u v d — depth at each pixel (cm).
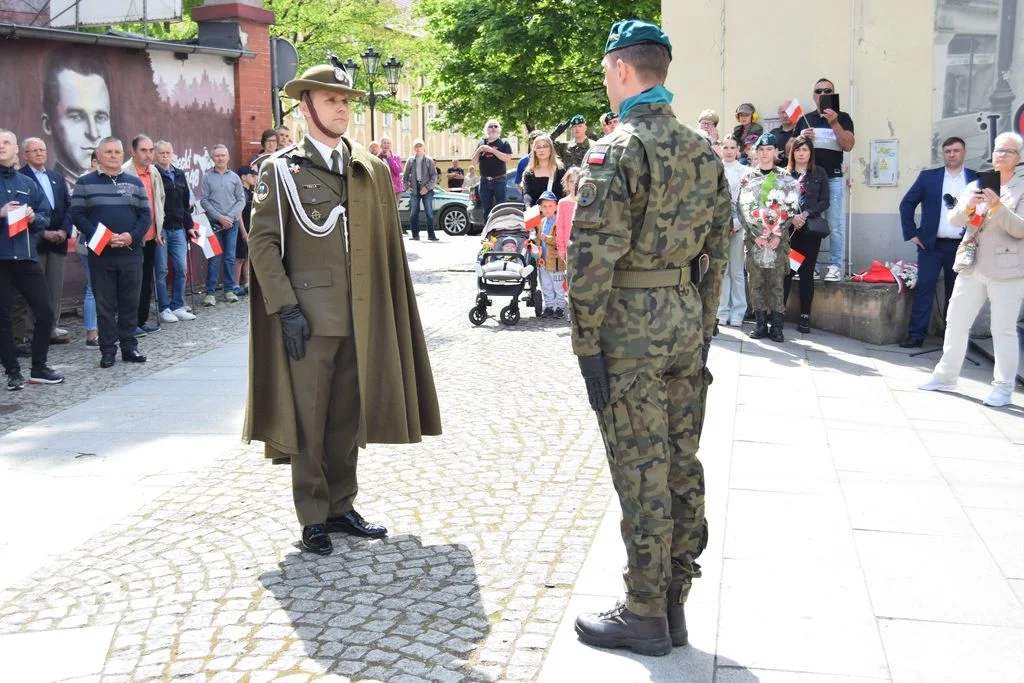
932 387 747
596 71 2609
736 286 983
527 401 703
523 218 1021
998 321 698
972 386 761
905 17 973
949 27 959
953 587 393
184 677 330
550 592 390
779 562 417
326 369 429
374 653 344
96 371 838
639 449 318
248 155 1384
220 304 1203
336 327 422
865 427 638
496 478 535
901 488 516
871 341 930
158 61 1226
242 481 542
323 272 422
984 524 464
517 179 1463
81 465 575
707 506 486
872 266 970
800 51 1019
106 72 1155
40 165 927
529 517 475
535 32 2494
